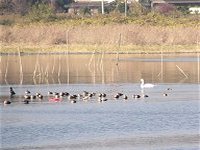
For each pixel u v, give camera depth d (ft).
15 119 180.45
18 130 165.99
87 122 174.91
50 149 148.15
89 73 285.84
